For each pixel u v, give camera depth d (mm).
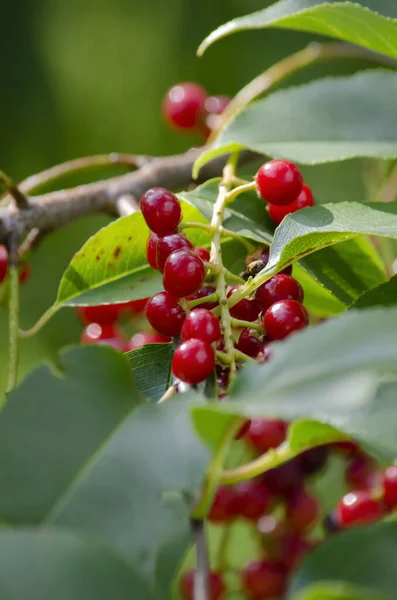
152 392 372
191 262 355
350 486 457
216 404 311
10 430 321
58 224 448
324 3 391
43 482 316
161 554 311
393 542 319
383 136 437
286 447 365
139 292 404
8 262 422
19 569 302
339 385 311
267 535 464
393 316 317
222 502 456
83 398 326
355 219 370
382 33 395
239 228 394
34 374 326
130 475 315
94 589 302
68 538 307
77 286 404
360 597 303
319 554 319
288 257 369
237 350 349
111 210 460
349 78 444
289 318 355
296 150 420
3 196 455
